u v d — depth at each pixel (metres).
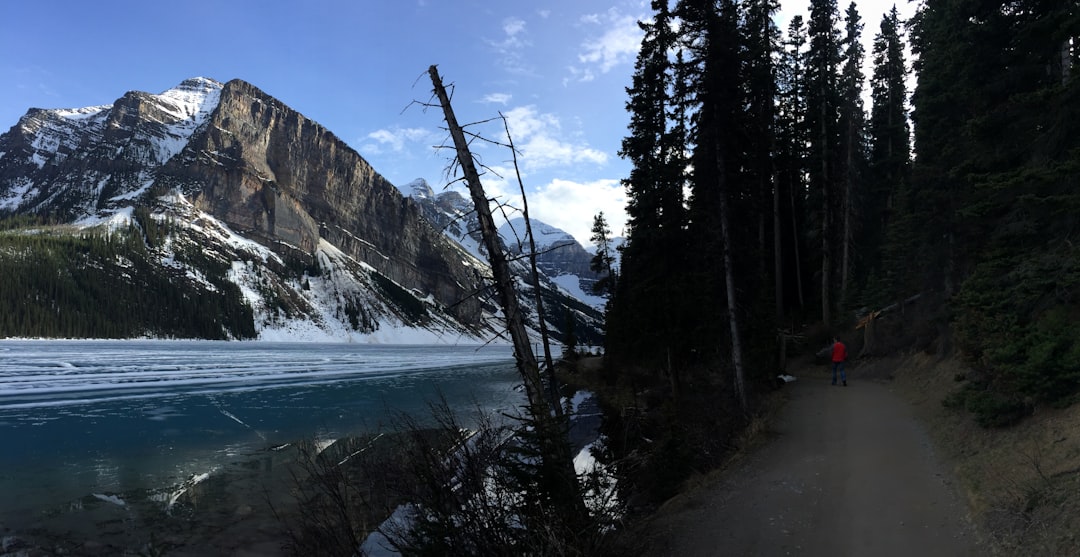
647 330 19.08
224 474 16.12
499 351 161.88
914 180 18.55
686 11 15.52
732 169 16.91
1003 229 10.74
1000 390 8.66
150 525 11.75
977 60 12.91
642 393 23.61
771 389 17.98
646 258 20.09
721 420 14.23
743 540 6.35
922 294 21.36
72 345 104.25
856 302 30.22
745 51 16.05
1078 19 9.48
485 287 6.54
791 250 34.81
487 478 5.32
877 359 22.41
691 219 18.61
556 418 5.59
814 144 30.16
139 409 30.94
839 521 6.56
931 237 18.12
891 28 35.34
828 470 8.67
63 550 10.48
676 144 17.59
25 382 43.84
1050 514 5.02
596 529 5.41
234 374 54.78
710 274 19.59
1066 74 10.96
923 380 15.78
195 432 23.45
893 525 6.21
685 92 15.94
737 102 15.72
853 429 11.36
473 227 6.92
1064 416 6.92
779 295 27.88
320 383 47.31
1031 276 8.89
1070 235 9.37
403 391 40.72
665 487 9.68
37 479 15.83
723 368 19.09
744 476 8.98
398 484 6.10
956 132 16.64
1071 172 8.42
